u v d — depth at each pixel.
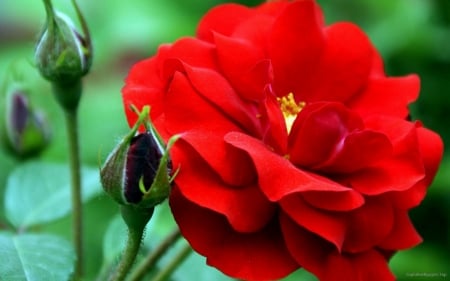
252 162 0.36
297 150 0.37
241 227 0.35
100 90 0.59
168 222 0.49
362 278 0.37
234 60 0.38
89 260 0.52
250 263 0.36
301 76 0.40
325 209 0.36
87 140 0.55
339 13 0.60
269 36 0.40
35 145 0.45
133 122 0.37
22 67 0.57
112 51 0.63
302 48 0.40
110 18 0.59
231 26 0.40
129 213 0.36
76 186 0.42
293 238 0.36
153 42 0.59
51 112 0.55
